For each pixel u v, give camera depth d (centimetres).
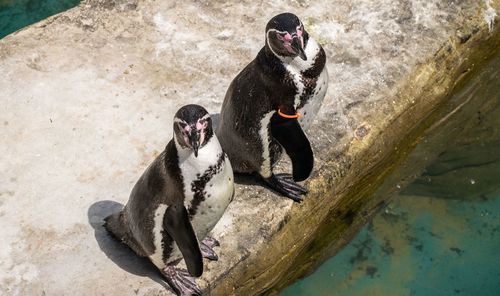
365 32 441
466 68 452
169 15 445
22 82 422
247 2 449
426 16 448
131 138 407
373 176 424
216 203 351
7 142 405
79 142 405
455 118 446
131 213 359
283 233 390
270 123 372
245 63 430
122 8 446
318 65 367
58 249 377
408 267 414
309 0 451
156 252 359
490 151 439
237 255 377
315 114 380
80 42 436
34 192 391
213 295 374
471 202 429
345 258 414
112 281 369
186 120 336
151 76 425
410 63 433
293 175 379
